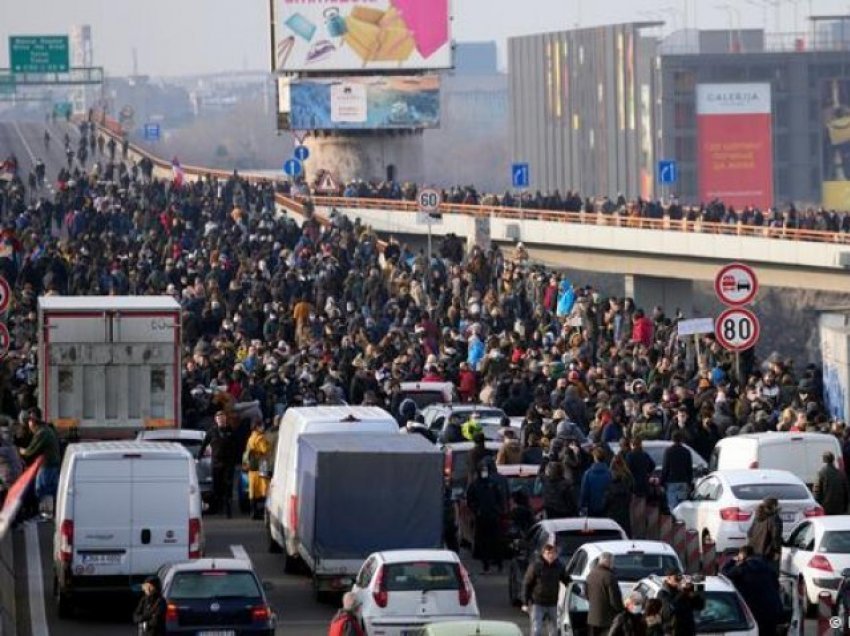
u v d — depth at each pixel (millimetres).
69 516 69625
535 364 108688
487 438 94062
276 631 67562
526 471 82812
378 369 112312
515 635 51906
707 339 114375
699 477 85500
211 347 112500
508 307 131250
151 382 95625
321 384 106750
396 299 131375
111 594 71688
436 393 104938
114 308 95188
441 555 63375
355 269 142625
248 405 95875
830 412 105000
